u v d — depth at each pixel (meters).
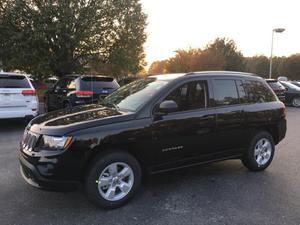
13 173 4.71
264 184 4.43
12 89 7.90
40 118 4.08
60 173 3.31
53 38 16.47
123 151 3.68
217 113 4.39
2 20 16.30
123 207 3.64
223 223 3.27
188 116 4.11
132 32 18.61
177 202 3.79
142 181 4.49
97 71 19.81
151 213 3.50
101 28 17.50
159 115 3.88
